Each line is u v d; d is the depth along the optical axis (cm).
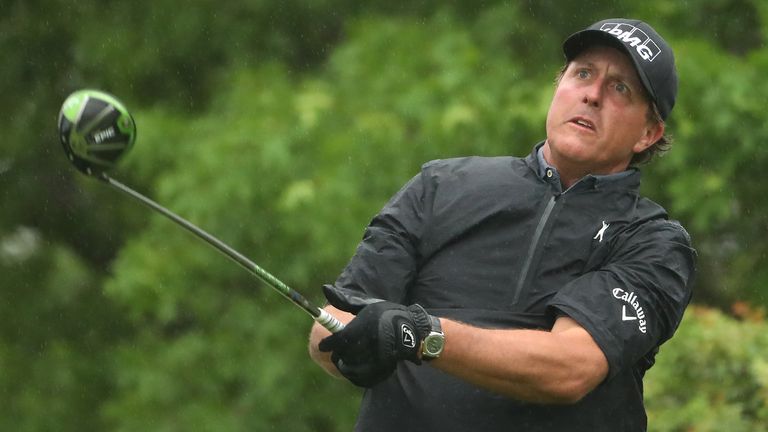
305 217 3394
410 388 1224
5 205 4753
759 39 3847
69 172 4675
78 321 4675
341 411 3744
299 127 3481
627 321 1175
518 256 1230
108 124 1057
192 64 4216
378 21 3675
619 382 1227
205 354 3772
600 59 1255
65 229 4825
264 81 3734
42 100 4609
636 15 3650
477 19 3725
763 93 3325
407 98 3453
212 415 3731
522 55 3709
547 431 1197
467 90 3431
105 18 4250
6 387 4438
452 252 1247
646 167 3438
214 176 3512
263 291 3756
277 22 4103
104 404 4281
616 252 1228
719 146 3338
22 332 4644
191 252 3709
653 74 1247
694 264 1262
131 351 4031
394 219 1270
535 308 1217
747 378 2036
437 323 1096
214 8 4134
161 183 3578
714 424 1939
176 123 3803
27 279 4709
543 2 3784
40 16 4472
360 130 3419
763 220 3494
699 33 3712
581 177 1257
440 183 1272
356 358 1086
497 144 3359
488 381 1120
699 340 2056
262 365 3712
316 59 4147
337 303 1131
